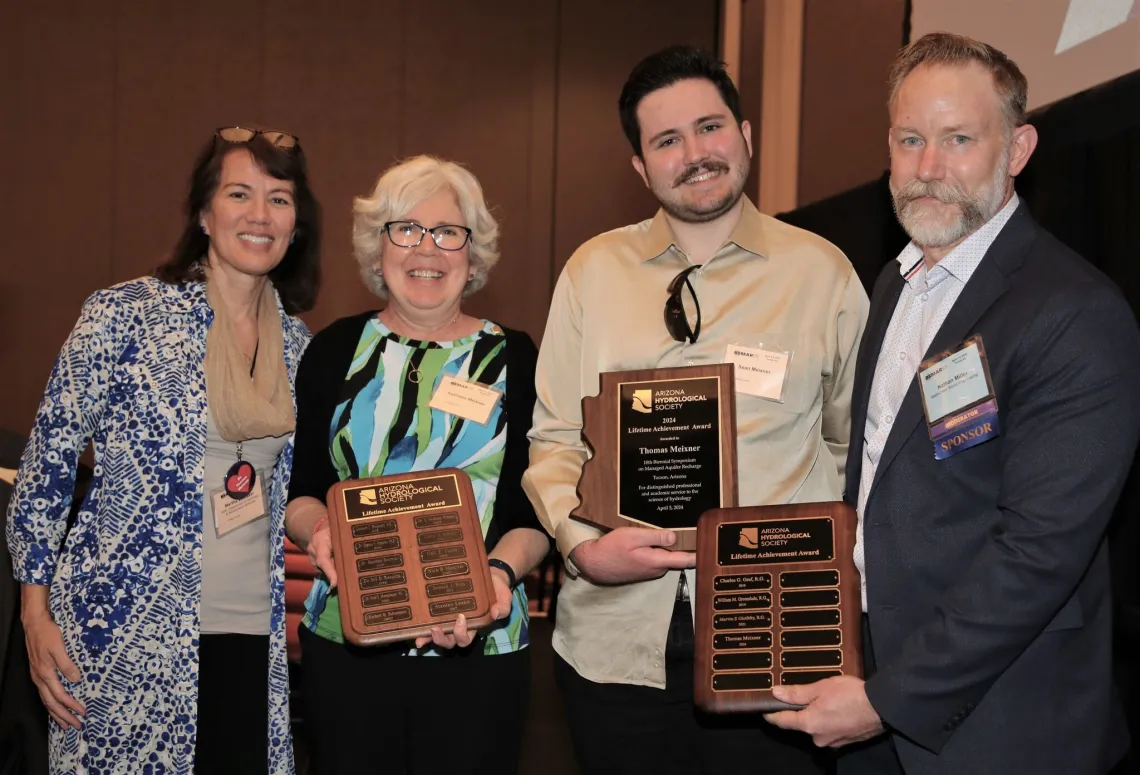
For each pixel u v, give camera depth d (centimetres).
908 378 166
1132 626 214
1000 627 140
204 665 201
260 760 206
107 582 192
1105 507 138
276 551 211
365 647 194
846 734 151
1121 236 222
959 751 148
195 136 643
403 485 187
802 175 521
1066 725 146
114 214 636
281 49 650
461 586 180
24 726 255
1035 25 270
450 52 663
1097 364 139
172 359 201
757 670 161
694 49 188
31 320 631
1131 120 219
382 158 659
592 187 673
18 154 630
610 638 189
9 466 285
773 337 185
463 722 195
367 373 207
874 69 423
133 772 192
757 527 168
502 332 214
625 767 189
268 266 215
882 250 344
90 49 634
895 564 158
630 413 181
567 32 668
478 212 212
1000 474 150
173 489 197
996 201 155
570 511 188
